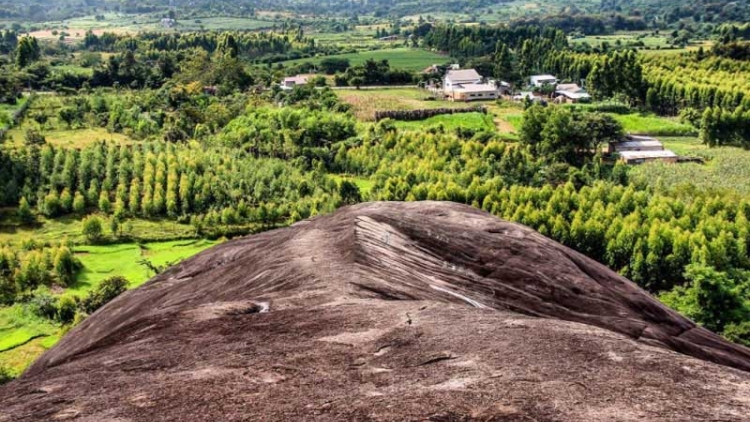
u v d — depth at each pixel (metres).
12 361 33.75
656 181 61.53
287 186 57.38
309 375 6.59
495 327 7.98
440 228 15.42
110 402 6.12
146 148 65.38
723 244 39.66
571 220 46.25
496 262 14.39
